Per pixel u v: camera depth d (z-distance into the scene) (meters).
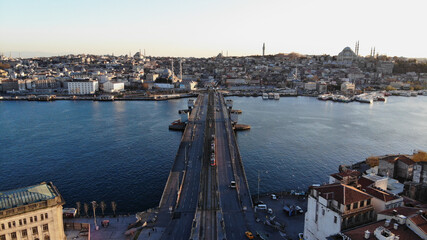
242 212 128.88
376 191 104.25
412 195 127.69
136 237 111.56
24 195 93.19
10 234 88.12
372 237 76.06
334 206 92.81
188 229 116.44
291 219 125.56
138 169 192.88
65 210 130.88
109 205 148.12
